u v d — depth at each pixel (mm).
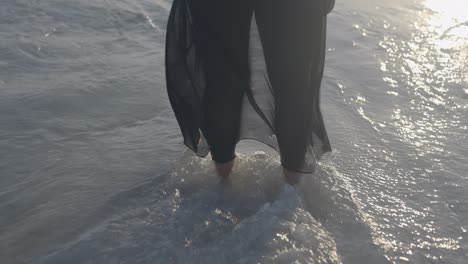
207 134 2377
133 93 3383
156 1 5234
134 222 2180
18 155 2670
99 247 2035
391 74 3766
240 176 2486
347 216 2244
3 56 3818
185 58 2346
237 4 2143
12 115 3027
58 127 2943
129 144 2805
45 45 4059
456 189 2469
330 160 2668
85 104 3209
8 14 4625
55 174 2529
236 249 1996
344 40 4434
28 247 2064
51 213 2258
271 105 2377
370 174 2562
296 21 2137
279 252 1974
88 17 4699
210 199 2307
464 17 5094
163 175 2508
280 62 2201
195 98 2404
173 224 2154
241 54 2238
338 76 3695
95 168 2580
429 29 4762
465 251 2086
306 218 2156
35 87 3385
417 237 2152
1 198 2348
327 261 1968
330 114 3158
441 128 3033
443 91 3514
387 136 2922
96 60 3873
